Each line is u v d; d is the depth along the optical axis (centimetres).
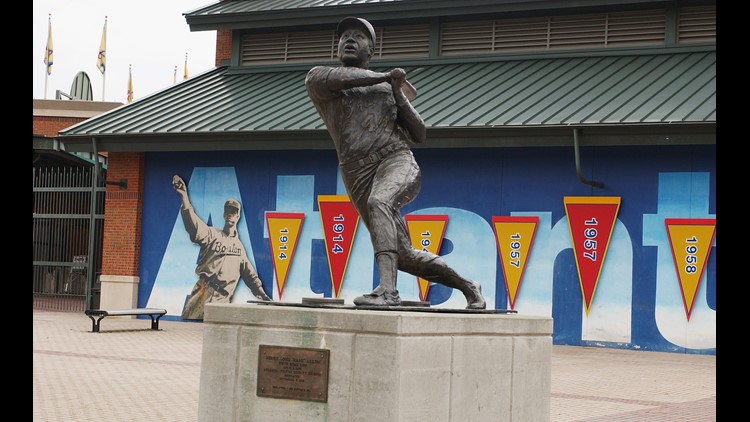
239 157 2650
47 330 2272
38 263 2931
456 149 2394
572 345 2245
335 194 2527
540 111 2247
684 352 2136
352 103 911
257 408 818
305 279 2545
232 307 837
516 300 2306
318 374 789
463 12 2656
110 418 1100
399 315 753
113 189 2781
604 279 2228
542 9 2588
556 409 1244
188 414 1140
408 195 904
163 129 2589
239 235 2636
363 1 2827
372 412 759
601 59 2545
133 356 1770
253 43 3000
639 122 2066
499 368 850
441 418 788
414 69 2736
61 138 2717
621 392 1447
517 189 2327
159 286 2722
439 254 2386
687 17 2491
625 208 2219
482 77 2567
